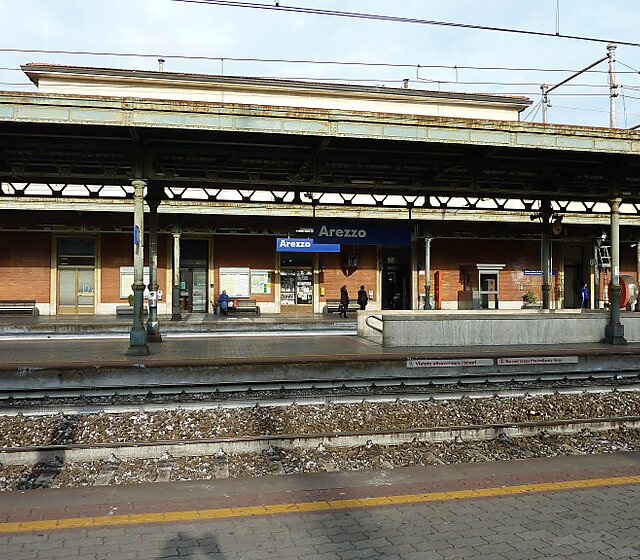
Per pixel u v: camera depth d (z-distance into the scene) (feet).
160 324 63.05
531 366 38.27
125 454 22.34
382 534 15.07
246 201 55.47
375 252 98.53
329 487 19.01
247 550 14.11
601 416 29.94
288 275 95.66
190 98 96.89
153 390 32.14
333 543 14.53
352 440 24.16
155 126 35.22
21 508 16.98
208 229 88.12
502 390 32.71
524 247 102.94
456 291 100.89
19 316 84.12
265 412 28.27
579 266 107.65
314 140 39.96
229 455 22.79
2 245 87.15
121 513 16.49
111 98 34.63
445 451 23.50
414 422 27.91
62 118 34.17
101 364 33.01
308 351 39.75
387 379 34.99
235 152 42.80
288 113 37.11
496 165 47.98
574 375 37.81
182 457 22.52
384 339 42.60
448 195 49.21
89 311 89.20
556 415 29.68
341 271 97.30
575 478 19.84
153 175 40.88
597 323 46.62
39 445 24.03
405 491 18.47
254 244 94.12
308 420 27.55
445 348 41.96
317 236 64.28
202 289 93.56
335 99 102.01
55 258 88.07
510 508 16.92
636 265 107.34
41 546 14.26
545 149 41.39
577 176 53.93
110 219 84.17
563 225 94.17
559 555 13.89
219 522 15.84
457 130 39.91
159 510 16.72
